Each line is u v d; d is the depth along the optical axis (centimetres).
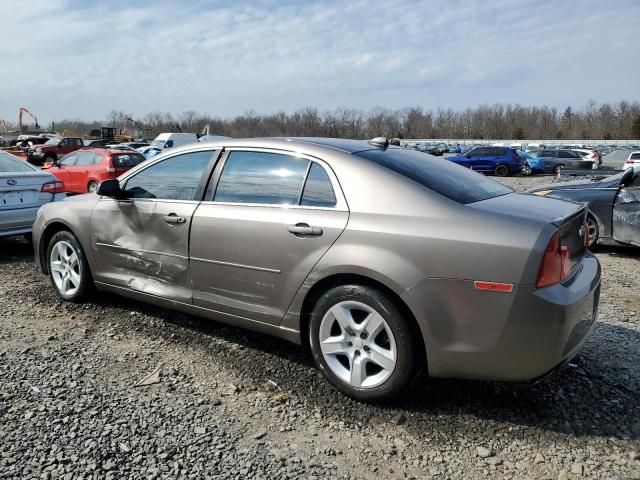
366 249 285
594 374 333
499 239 259
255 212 332
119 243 409
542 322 253
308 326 325
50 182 683
